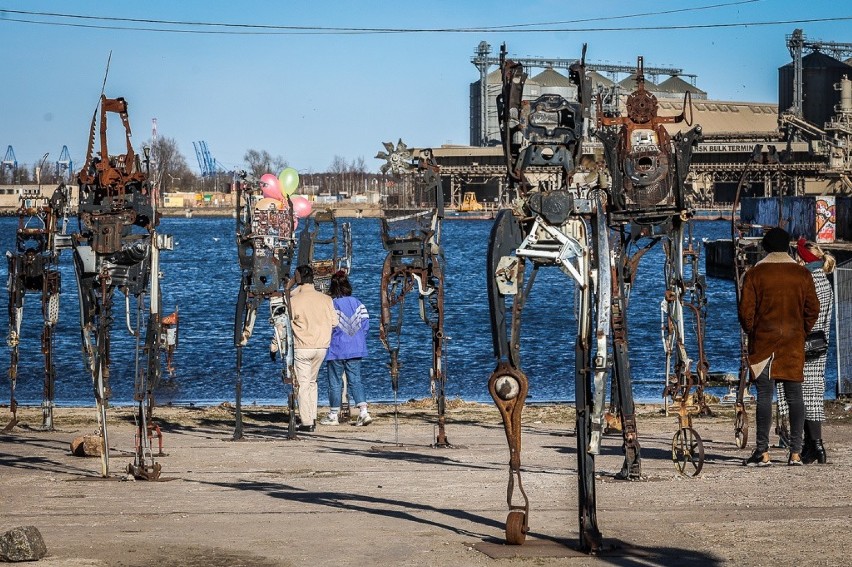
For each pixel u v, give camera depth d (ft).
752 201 302.25
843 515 29.99
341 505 33.27
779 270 40.42
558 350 122.72
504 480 38.78
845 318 68.13
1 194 650.84
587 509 26.07
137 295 39.40
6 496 35.35
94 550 26.12
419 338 132.36
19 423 61.31
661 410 67.97
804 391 41.55
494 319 26.32
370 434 56.80
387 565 24.68
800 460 41.55
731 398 69.26
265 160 554.05
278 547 26.58
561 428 59.52
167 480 39.27
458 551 26.21
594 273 26.27
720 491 35.01
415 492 35.99
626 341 37.86
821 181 556.10
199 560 25.08
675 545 26.55
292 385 54.70
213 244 469.98
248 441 53.16
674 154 41.55
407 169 51.52
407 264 51.29
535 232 26.13
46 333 57.41
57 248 56.90
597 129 41.73
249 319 54.08
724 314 174.70
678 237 42.06
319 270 63.36
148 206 38.60
